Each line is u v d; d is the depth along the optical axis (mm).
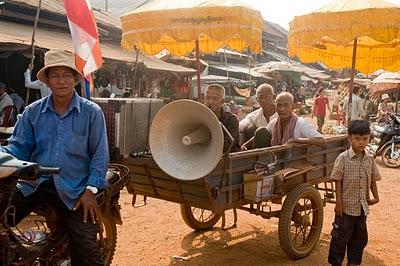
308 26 6059
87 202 3051
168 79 18109
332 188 5785
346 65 8086
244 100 23656
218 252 5055
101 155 3137
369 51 7930
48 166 3066
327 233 5816
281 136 5250
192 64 19094
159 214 6395
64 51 3096
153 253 4977
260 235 5652
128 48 6699
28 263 2971
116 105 4309
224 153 4070
